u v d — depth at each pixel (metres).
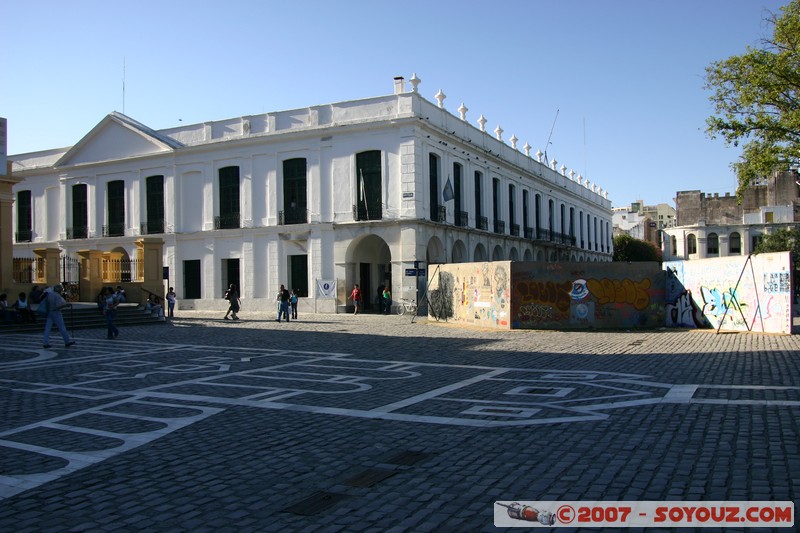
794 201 75.50
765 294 20.44
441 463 6.27
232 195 40.50
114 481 5.89
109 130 44.41
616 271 24.12
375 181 36.53
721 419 7.73
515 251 51.00
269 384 11.37
